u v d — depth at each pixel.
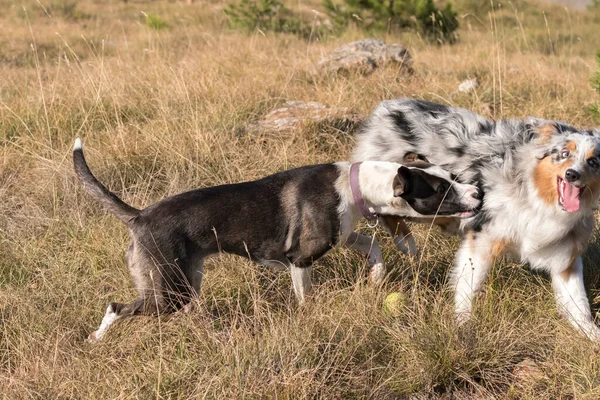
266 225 5.20
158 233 4.94
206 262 5.89
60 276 5.65
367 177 5.27
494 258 5.30
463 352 4.71
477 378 4.75
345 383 4.55
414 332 4.85
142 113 9.05
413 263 5.57
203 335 4.84
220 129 8.10
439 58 13.52
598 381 4.49
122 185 7.18
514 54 15.20
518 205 5.07
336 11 19.06
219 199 5.13
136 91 9.59
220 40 15.04
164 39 16.92
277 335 4.64
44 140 8.10
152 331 4.95
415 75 11.24
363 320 5.00
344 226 5.31
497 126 5.50
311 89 10.16
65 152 7.70
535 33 20.08
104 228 6.32
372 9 18.67
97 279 5.68
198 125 8.06
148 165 7.58
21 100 9.27
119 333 4.98
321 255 5.35
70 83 10.07
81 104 8.92
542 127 5.04
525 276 5.71
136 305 4.96
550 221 5.00
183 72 10.41
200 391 4.26
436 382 4.67
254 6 19.23
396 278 5.75
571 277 5.28
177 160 7.49
